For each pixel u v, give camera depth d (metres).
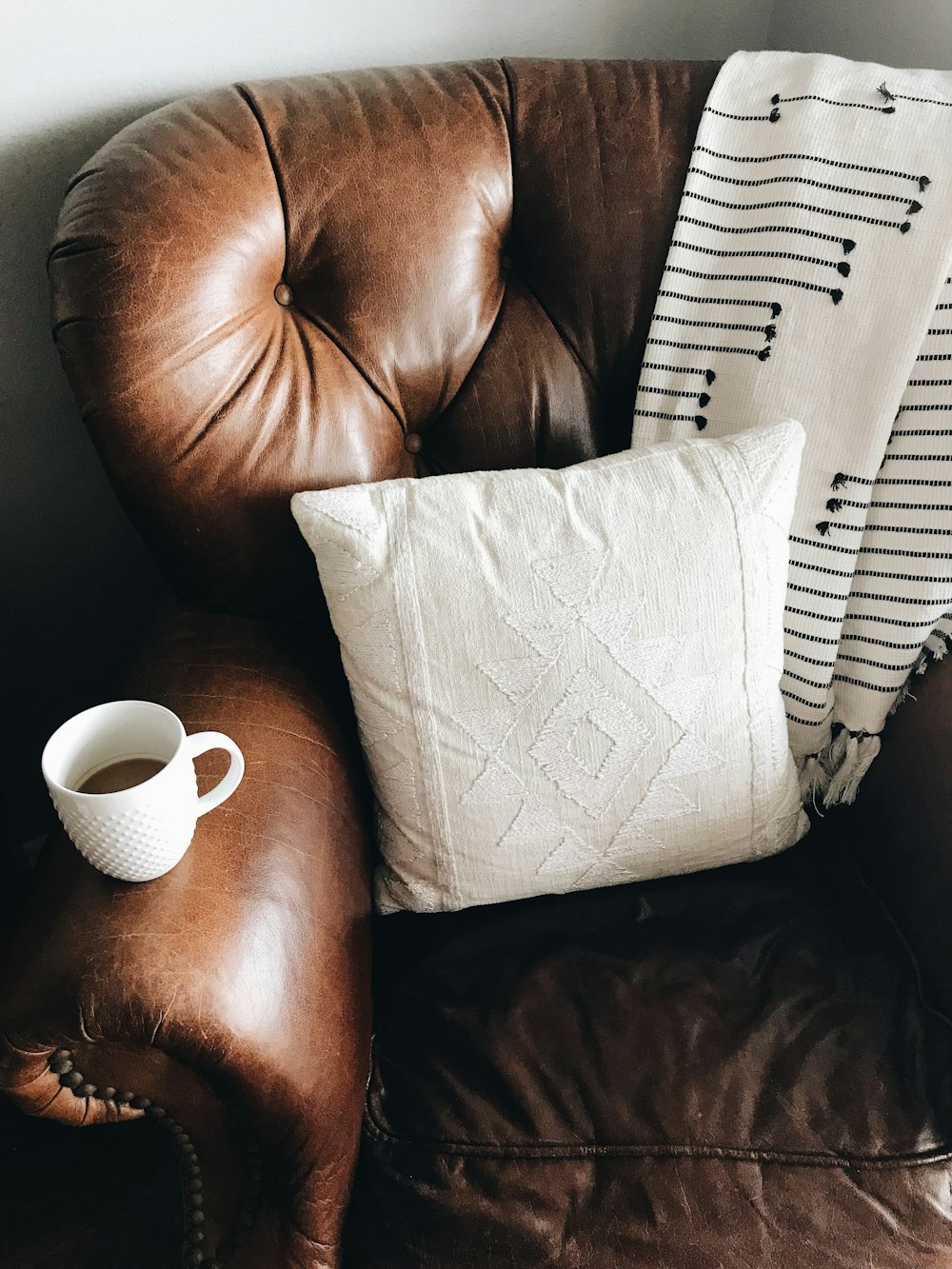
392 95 0.73
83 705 1.09
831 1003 0.67
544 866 0.71
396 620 0.66
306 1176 0.56
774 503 0.69
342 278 0.72
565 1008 0.67
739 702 0.70
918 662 0.75
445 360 0.75
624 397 0.81
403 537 0.66
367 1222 0.59
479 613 0.66
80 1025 0.49
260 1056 0.51
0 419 0.88
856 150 0.71
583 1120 0.61
